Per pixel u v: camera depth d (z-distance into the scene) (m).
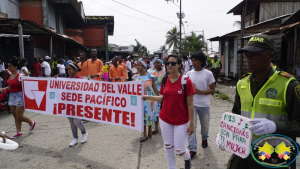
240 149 1.82
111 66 6.95
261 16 15.37
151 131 4.99
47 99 4.81
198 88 3.95
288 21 11.04
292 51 11.07
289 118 1.73
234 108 2.19
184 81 2.74
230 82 15.09
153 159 3.83
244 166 1.99
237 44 15.27
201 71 4.00
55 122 6.24
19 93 4.94
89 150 4.24
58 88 4.69
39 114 7.19
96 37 27.66
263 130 1.60
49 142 4.68
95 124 6.07
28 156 3.99
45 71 12.30
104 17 27.44
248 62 1.84
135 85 3.76
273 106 1.74
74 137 4.54
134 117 3.84
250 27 14.33
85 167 3.56
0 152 4.18
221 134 2.07
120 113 4.02
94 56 6.48
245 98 1.95
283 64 13.02
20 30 8.25
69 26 23.61
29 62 12.66
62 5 18.91
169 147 2.89
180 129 2.78
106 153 4.09
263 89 1.80
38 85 4.84
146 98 3.33
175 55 2.82
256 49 1.74
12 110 5.00
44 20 15.86
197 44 28.16
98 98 4.27
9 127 5.79
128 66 16.11
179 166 3.57
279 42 13.39
